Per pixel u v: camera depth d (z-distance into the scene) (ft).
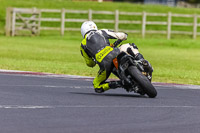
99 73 111.75
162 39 431.02
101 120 80.12
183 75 179.22
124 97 110.93
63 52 282.97
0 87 123.54
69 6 583.17
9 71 164.45
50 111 88.22
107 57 106.01
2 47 304.09
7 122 77.15
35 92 116.16
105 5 612.70
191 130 74.43
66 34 465.06
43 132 70.03
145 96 114.11
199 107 98.43
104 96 112.16
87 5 599.57
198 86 144.15
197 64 236.22
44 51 284.61
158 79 164.35
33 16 431.84
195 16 463.83
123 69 102.73
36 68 183.42
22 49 293.64
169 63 235.81
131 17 552.41
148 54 293.02
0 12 525.34
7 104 95.66
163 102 103.81
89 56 112.57
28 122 77.36
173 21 557.33
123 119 81.46
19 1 586.45
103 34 109.29
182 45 392.47
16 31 426.51
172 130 73.97
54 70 179.01
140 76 103.24
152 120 81.51
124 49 106.93
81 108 92.27
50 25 499.10
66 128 73.05
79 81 147.43
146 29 517.96
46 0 618.44
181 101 107.34
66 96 110.42
